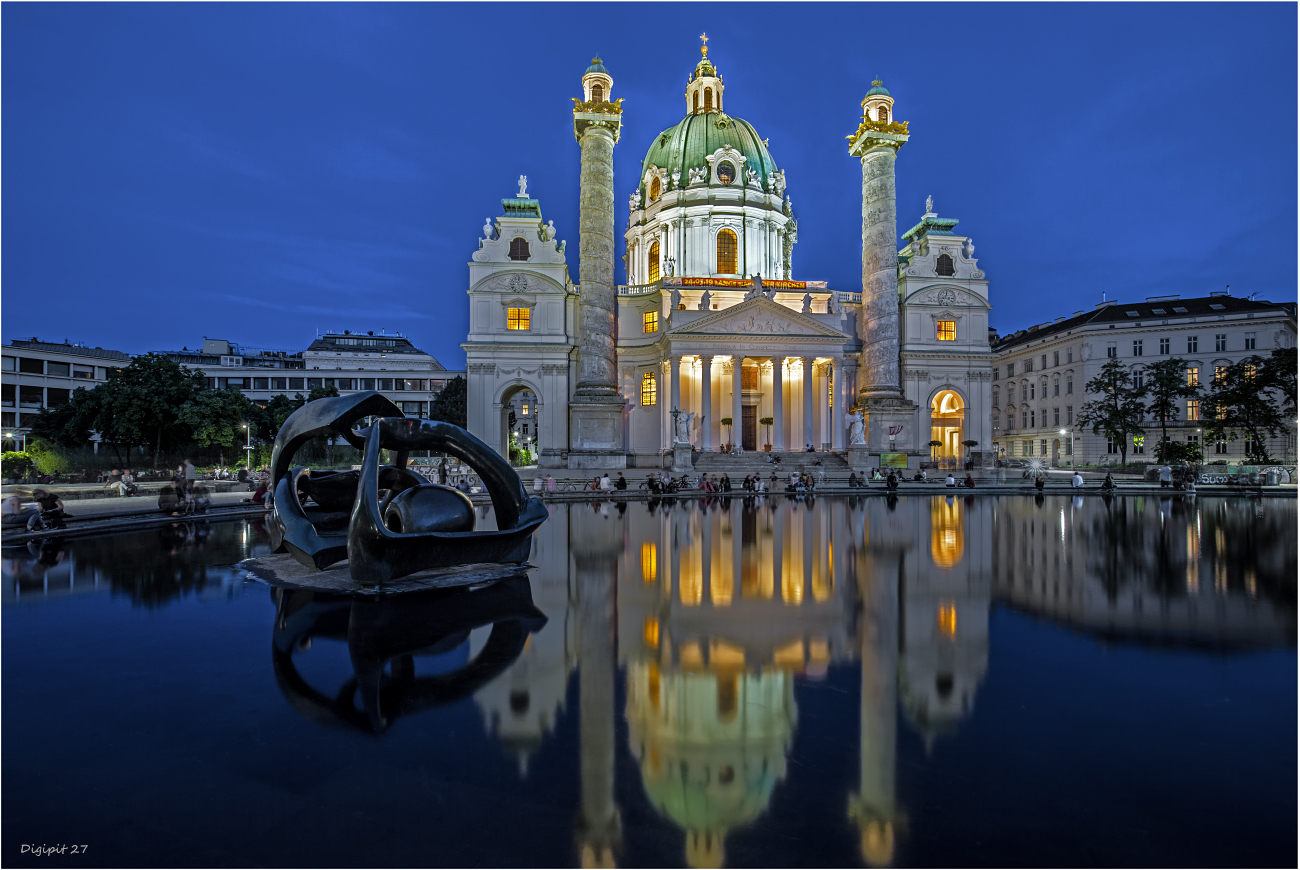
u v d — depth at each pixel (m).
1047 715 5.50
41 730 5.28
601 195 48.19
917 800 4.19
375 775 4.56
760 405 54.91
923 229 60.03
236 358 97.50
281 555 13.79
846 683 6.29
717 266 60.12
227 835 3.87
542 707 5.74
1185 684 6.23
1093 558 13.60
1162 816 3.96
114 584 11.00
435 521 11.23
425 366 101.00
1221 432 50.59
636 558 13.76
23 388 72.81
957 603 9.61
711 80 65.69
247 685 6.29
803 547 15.31
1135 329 63.25
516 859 3.63
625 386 55.28
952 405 59.06
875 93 50.56
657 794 4.30
